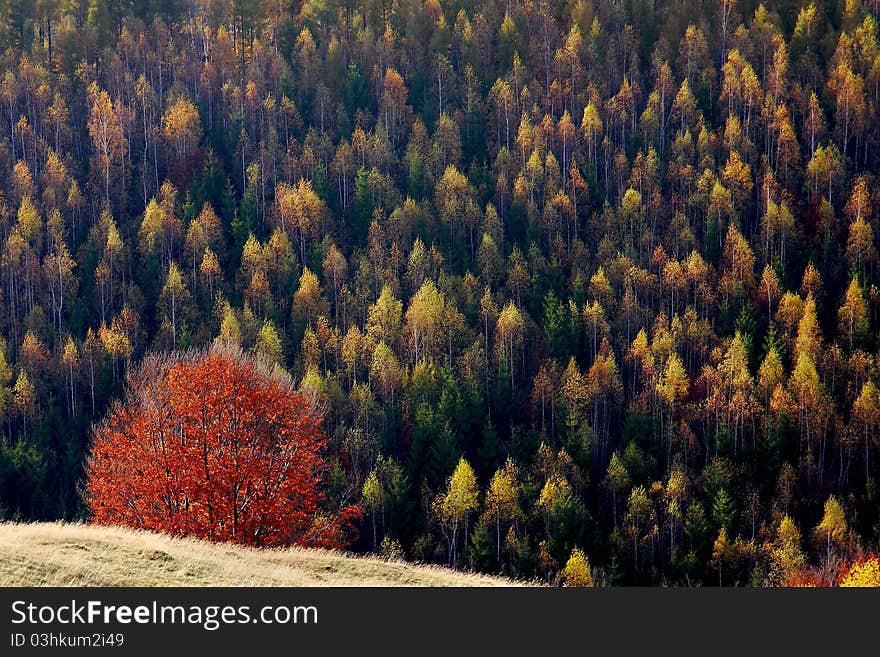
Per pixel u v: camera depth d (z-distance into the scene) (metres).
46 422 147.75
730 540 128.12
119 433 60.09
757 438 148.00
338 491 125.00
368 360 163.25
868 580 84.06
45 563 38.75
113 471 58.69
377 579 44.78
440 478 137.12
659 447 151.12
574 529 125.44
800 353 154.62
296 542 59.44
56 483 141.75
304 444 61.25
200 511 56.09
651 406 156.50
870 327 174.00
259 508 57.06
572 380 153.88
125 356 164.50
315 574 43.94
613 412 157.75
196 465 56.50
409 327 167.62
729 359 157.75
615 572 122.62
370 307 172.88
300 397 65.56
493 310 174.25
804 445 148.38
